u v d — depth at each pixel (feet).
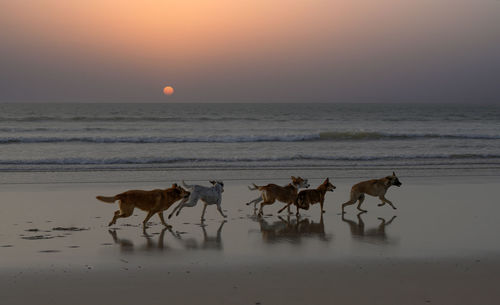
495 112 339.98
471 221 35.99
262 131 139.03
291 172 63.10
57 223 34.09
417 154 82.43
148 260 25.22
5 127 139.23
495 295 20.75
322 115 272.92
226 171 63.72
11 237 29.76
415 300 20.04
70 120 185.06
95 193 46.68
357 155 81.00
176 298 19.90
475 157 81.66
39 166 66.80
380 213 39.19
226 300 19.74
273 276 22.84
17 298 19.74
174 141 102.94
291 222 35.68
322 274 23.20
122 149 89.15
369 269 24.06
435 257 26.25
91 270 23.38
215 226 34.09
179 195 33.83
